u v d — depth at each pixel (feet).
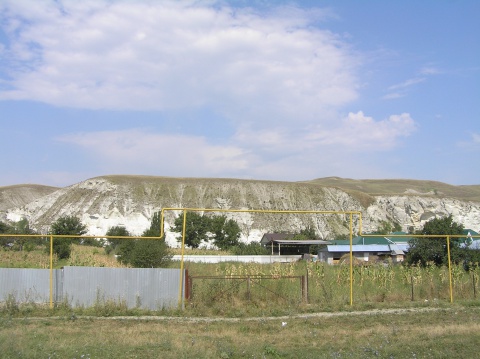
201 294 68.33
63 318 59.00
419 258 134.92
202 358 38.55
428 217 371.35
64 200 364.79
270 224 354.33
